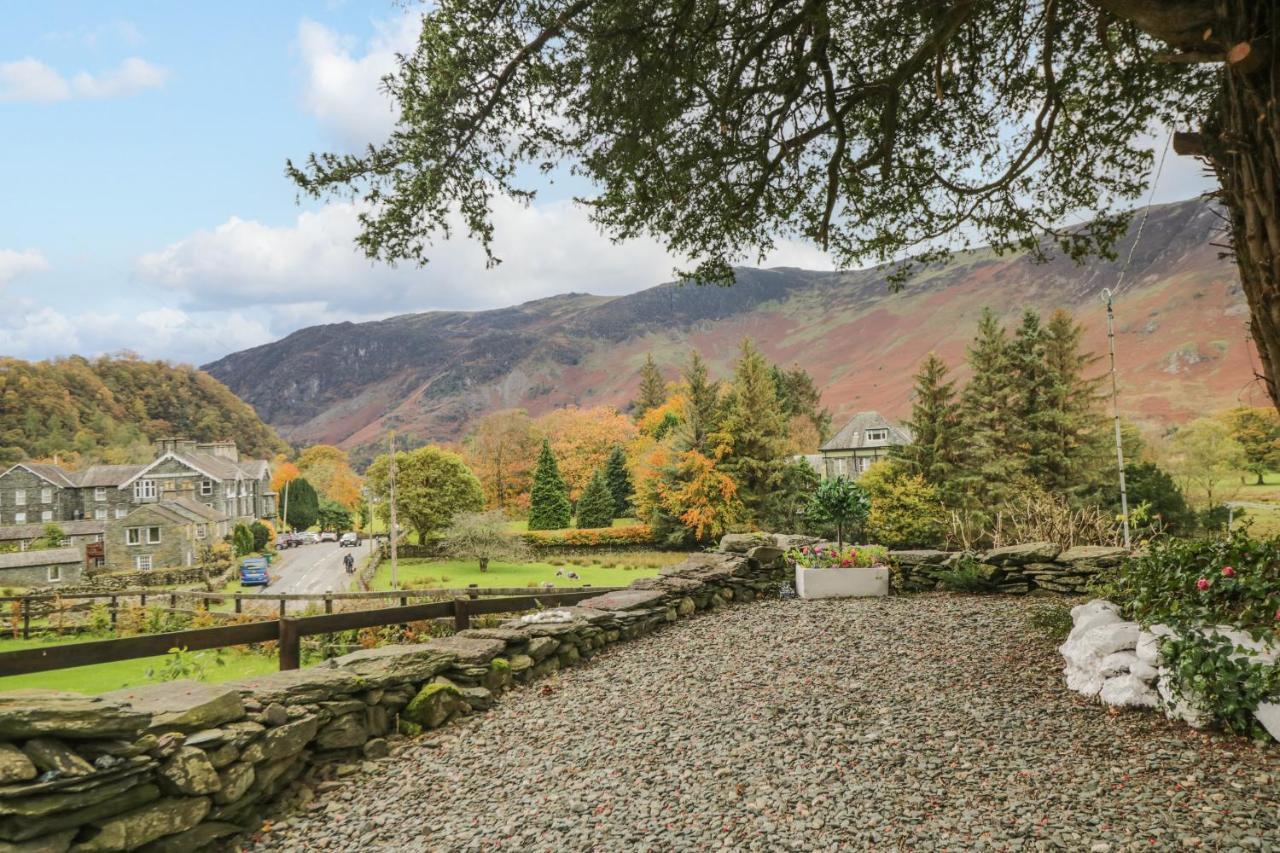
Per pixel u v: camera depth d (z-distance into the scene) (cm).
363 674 462
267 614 1562
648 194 499
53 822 289
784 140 494
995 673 532
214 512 5572
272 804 390
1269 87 283
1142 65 477
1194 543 536
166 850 328
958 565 948
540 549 4069
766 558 1009
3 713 283
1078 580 862
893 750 398
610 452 6206
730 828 324
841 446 5016
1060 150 560
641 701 527
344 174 418
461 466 4456
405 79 416
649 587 847
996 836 296
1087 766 357
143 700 362
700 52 464
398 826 361
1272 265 292
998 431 3073
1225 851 269
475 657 548
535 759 432
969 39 507
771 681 554
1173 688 406
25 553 3534
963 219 580
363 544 6444
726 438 3612
